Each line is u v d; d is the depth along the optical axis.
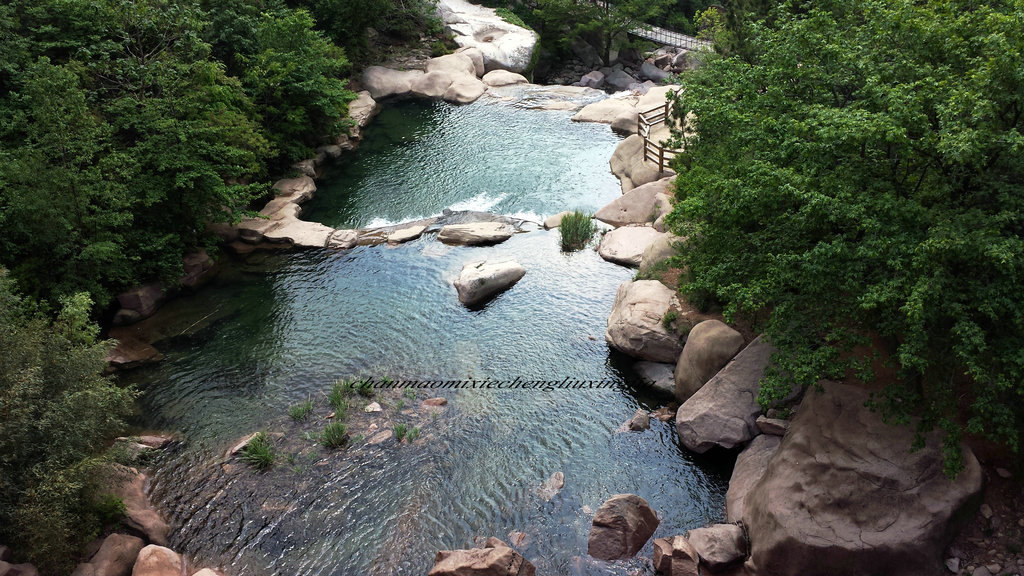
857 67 16.45
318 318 26.23
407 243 31.44
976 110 13.24
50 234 23.64
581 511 17.52
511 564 15.23
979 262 13.51
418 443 19.97
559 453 19.45
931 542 14.19
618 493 18.06
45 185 23.56
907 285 13.48
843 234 14.88
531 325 25.28
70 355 17.33
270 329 25.69
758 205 16.50
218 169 29.91
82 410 16.45
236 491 18.53
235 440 20.41
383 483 18.61
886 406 15.02
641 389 21.95
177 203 28.27
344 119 42.78
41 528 14.55
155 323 26.28
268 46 38.66
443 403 21.56
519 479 18.58
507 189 36.59
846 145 15.19
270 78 37.06
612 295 26.80
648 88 55.12
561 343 24.23
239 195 31.06
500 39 59.62
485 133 44.59
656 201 31.31
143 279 27.41
